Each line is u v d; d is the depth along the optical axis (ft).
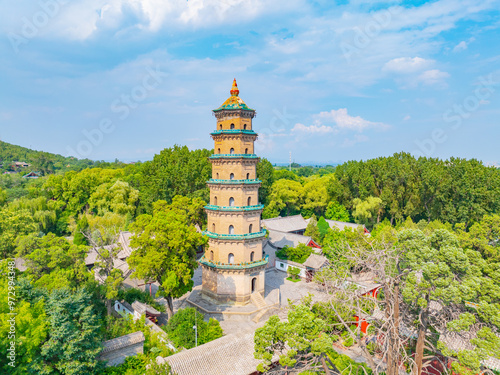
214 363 107.76
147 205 301.84
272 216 357.41
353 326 148.66
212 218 173.99
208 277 176.65
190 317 138.51
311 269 217.36
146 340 130.62
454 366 95.35
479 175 285.23
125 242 233.14
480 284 88.48
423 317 97.35
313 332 86.43
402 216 331.16
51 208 322.96
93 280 148.36
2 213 222.89
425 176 306.55
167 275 141.69
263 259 179.32
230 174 170.09
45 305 104.53
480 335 83.20
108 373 107.65
